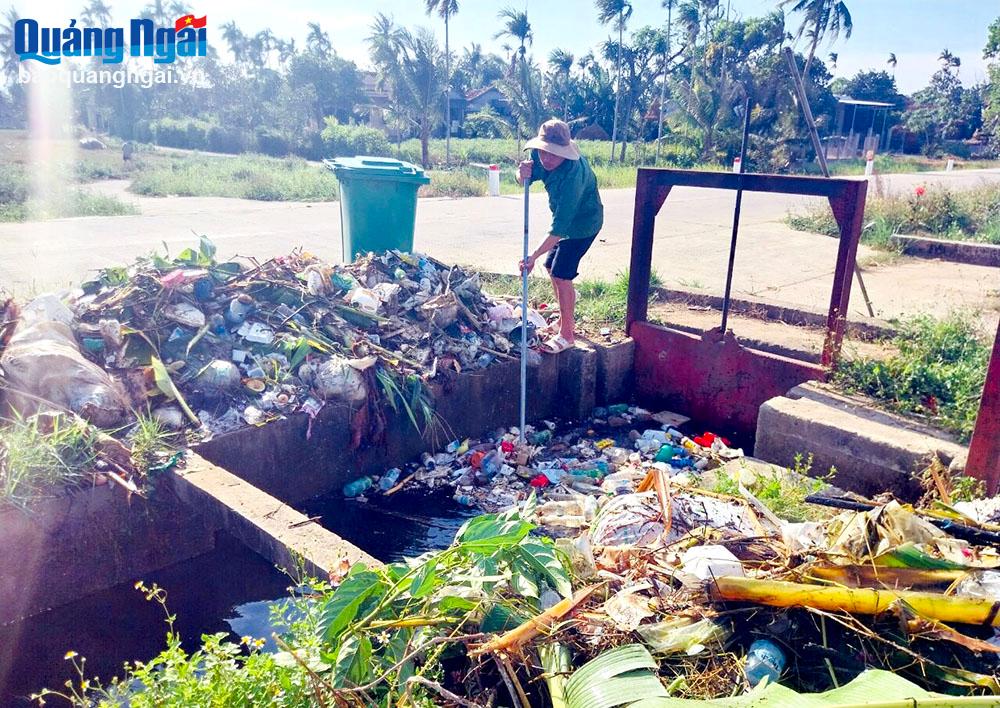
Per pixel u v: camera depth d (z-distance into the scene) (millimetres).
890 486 4902
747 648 2795
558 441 6418
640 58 40906
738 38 34906
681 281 9500
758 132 34156
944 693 2594
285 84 42312
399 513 5172
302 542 3492
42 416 4191
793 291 9469
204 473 4176
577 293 8398
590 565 3168
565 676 2607
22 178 20344
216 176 22484
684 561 3078
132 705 2424
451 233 13312
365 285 6375
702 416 6973
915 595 2775
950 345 6270
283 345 5387
